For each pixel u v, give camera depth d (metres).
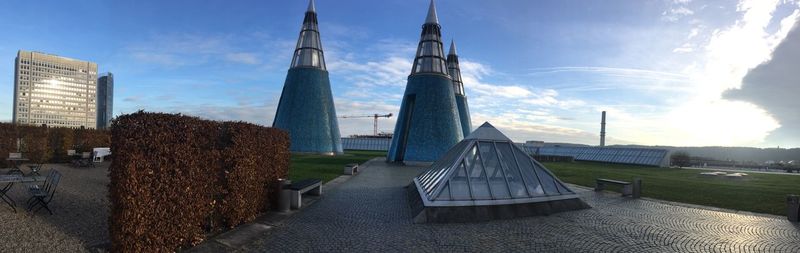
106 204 11.43
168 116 7.27
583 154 60.66
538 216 11.53
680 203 14.39
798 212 11.29
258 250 7.79
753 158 103.50
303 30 47.78
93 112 75.75
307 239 8.66
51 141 26.75
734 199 15.51
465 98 54.84
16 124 23.97
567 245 8.54
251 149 10.27
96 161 26.98
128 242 6.44
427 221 10.38
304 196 14.69
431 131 37.28
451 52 54.94
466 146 12.95
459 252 7.92
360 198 14.41
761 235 9.70
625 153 52.50
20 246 7.31
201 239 8.19
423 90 38.50
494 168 12.49
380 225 10.09
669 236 9.48
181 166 7.55
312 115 45.75
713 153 106.38
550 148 69.19
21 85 66.94
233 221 9.39
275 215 11.09
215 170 8.80
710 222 11.07
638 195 15.87
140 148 6.61
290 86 46.41
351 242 8.49
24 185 14.34
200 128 8.27
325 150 46.03
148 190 6.74
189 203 7.76
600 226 10.38
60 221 9.21
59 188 14.23
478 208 10.98
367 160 38.78
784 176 34.12
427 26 40.06
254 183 10.45
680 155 57.81
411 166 33.25
